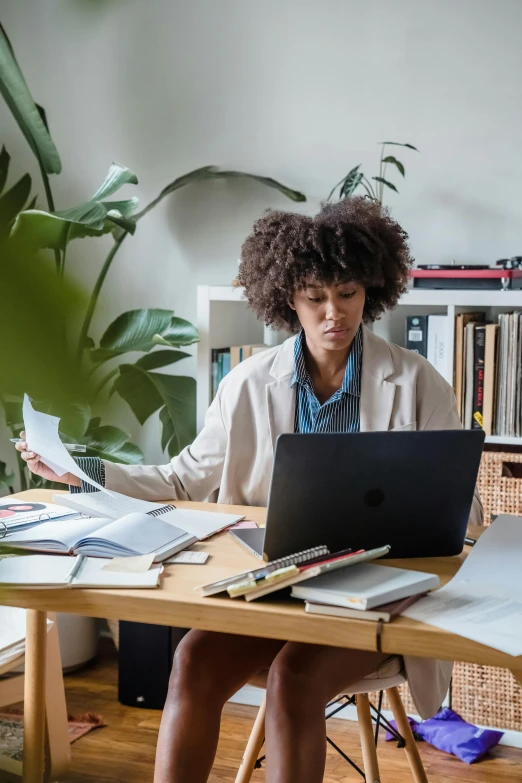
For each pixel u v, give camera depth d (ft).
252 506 5.98
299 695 4.24
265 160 9.68
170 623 3.75
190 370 10.20
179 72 9.92
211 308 8.95
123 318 9.13
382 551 3.95
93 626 9.60
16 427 10.16
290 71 9.49
